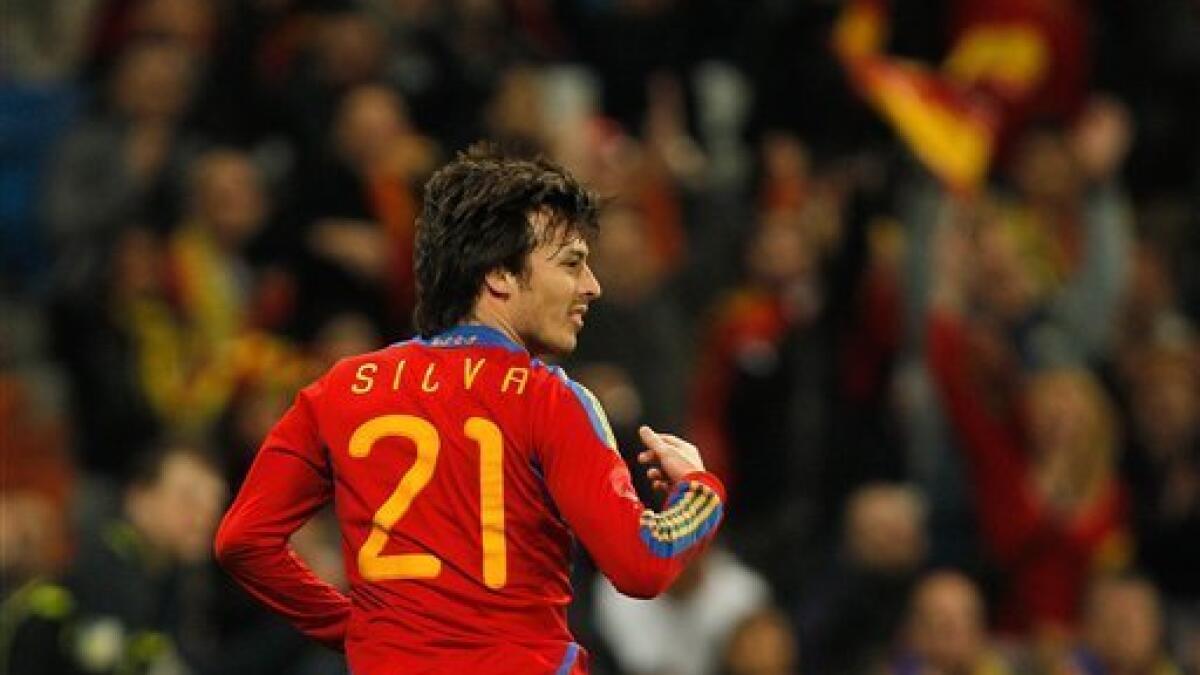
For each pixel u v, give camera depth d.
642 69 43.22
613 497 16.23
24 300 41.84
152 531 32.59
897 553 34.59
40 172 42.38
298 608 17.28
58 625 30.30
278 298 38.03
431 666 16.34
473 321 16.92
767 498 37.19
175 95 40.97
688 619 33.12
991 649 34.50
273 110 41.28
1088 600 35.75
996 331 38.53
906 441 37.19
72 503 34.41
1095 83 45.62
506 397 16.59
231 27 42.06
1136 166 45.66
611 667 32.38
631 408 33.25
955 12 43.44
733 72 44.00
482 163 16.94
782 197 40.28
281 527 17.06
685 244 40.12
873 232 38.62
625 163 40.25
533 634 16.47
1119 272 40.88
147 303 38.09
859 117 42.25
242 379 35.72
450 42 42.12
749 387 37.25
